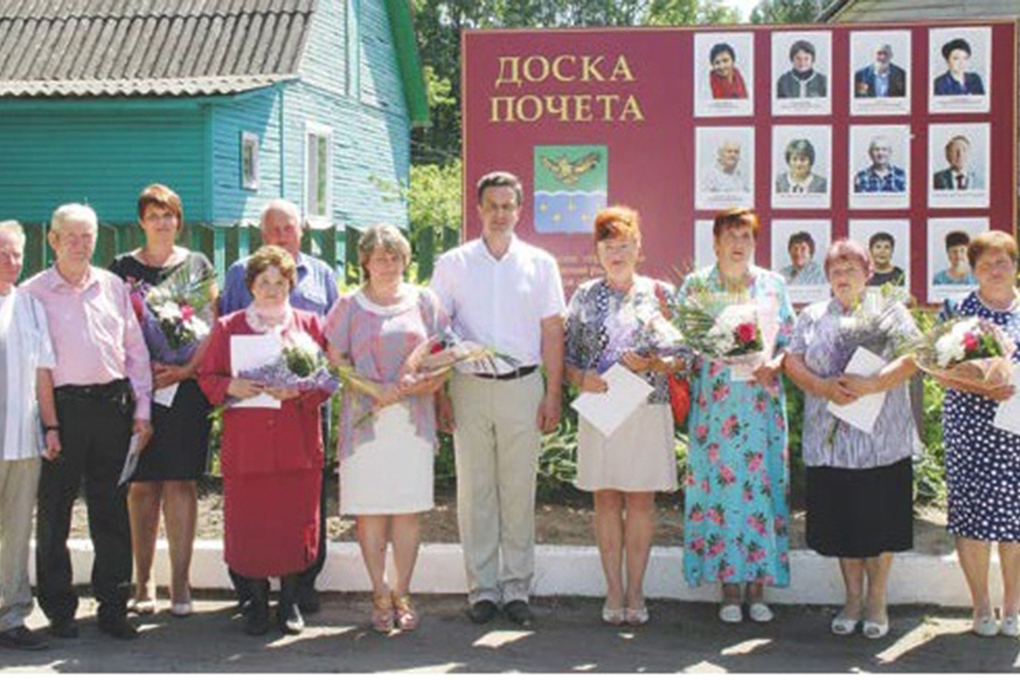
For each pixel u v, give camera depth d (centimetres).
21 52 2208
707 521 632
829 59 773
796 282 780
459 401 639
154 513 659
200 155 2023
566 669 572
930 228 773
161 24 2250
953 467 618
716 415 629
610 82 781
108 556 617
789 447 778
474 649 602
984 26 765
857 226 776
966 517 612
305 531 622
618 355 625
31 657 589
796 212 779
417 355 616
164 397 633
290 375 605
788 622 648
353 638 621
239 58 2184
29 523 607
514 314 632
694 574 639
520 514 646
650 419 629
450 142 5059
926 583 668
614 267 632
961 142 770
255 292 616
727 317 611
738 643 613
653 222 784
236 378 610
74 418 605
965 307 623
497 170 786
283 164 2303
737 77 776
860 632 631
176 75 2153
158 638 620
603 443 630
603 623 645
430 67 4703
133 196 2048
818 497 618
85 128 2052
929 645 609
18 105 1880
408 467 622
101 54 2200
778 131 777
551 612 665
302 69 2358
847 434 606
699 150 780
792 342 625
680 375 632
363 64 2712
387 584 674
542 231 787
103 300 614
